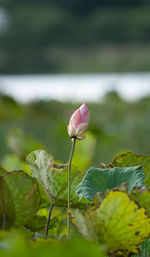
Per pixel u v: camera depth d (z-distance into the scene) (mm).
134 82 24141
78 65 78688
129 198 2217
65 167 2492
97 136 8477
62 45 89312
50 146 9641
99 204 2246
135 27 86438
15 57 86812
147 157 2635
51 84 29516
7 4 93000
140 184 2432
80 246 1867
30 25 89812
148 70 59469
